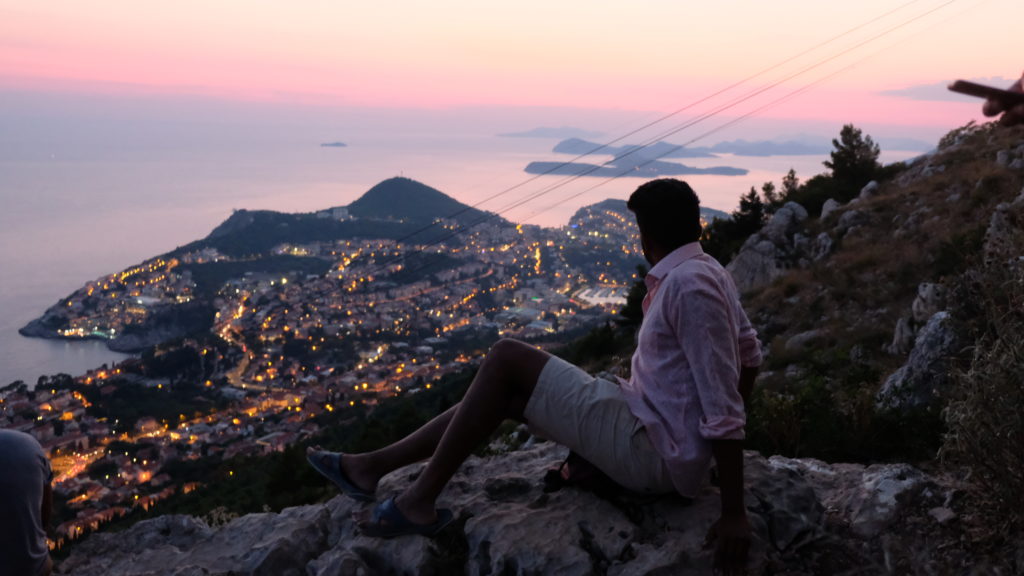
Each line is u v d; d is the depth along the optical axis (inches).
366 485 102.9
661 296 84.4
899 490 99.9
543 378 88.4
